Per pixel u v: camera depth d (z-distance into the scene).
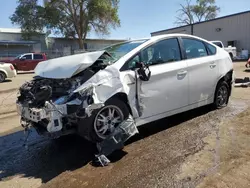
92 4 37.75
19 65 21.31
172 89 4.21
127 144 3.91
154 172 3.01
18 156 3.92
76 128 3.41
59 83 3.57
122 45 4.41
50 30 39.62
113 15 39.56
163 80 4.06
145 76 3.76
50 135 3.36
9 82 14.27
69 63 3.59
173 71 4.20
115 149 3.44
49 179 3.12
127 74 3.64
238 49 30.20
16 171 3.42
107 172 3.12
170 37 4.42
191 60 4.59
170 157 3.36
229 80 5.57
